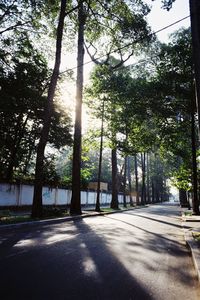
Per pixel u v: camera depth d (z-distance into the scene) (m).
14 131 25.14
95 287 4.52
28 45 22.02
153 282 4.96
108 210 28.44
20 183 24.11
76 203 21.22
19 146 26.31
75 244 8.16
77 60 23.34
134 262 6.30
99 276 5.11
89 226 13.27
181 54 23.11
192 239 9.53
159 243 9.12
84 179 41.84
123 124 29.00
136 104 24.77
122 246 8.12
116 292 4.34
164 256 7.19
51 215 17.48
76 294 4.18
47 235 9.90
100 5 21.77
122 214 24.28
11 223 12.07
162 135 26.25
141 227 13.56
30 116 25.80
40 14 20.53
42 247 7.58
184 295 4.39
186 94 23.22
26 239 8.90
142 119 25.53
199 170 25.89
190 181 26.77
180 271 5.82
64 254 6.77
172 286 4.80
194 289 4.70
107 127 30.25
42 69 23.94
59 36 18.08
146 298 4.17
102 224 14.39
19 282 4.63
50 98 17.25
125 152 32.09
